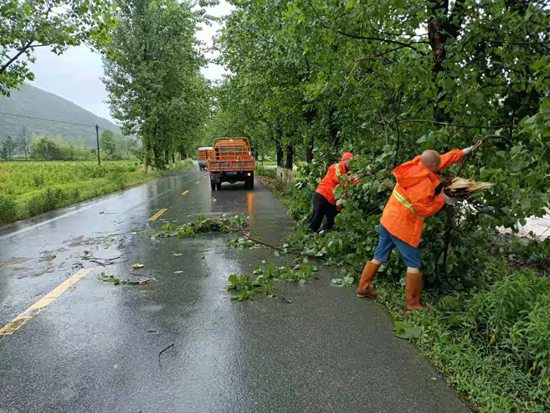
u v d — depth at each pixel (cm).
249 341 411
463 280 533
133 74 3303
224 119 3331
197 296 545
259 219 1153
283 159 2495
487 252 597
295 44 985
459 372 340
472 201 498
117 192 2105
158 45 3331
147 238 930
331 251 685
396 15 581
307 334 425
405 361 367
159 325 452
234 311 491
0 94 1223
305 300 525
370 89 655
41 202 1412
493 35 526
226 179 2125
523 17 520
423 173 457
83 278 629
